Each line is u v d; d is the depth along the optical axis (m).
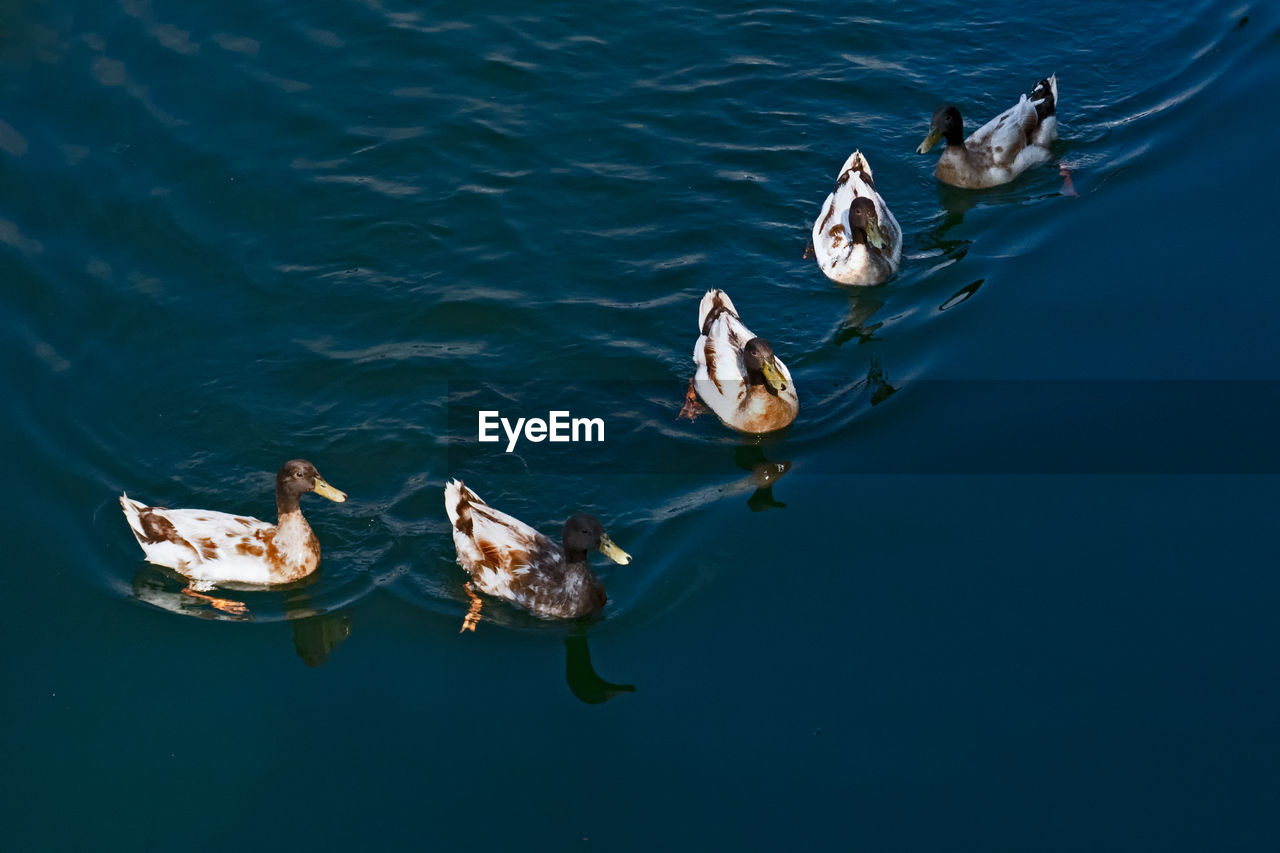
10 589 16.25
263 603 16.36
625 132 24.81
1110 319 20.78
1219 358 19.86
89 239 21.91
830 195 22.86
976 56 27.19
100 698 14.95
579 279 21.81
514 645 15.80
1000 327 20.86
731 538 17.25
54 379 19.44
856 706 14.76
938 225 23.39
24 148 23.47
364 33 26.83
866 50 27.25
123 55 25.80
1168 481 17.72
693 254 22.42
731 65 26.59
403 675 15.37
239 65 25.80
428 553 17.08
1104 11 28.19
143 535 16.53
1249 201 23.09
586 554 15.98
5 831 13.40
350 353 20.20
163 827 13.48
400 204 23.00
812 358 20.53
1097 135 25.16
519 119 24.94
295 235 22.31
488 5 27.77
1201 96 25.88
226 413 19.09
